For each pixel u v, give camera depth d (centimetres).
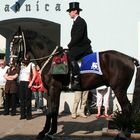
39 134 951
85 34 952
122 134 905
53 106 927
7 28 1576
